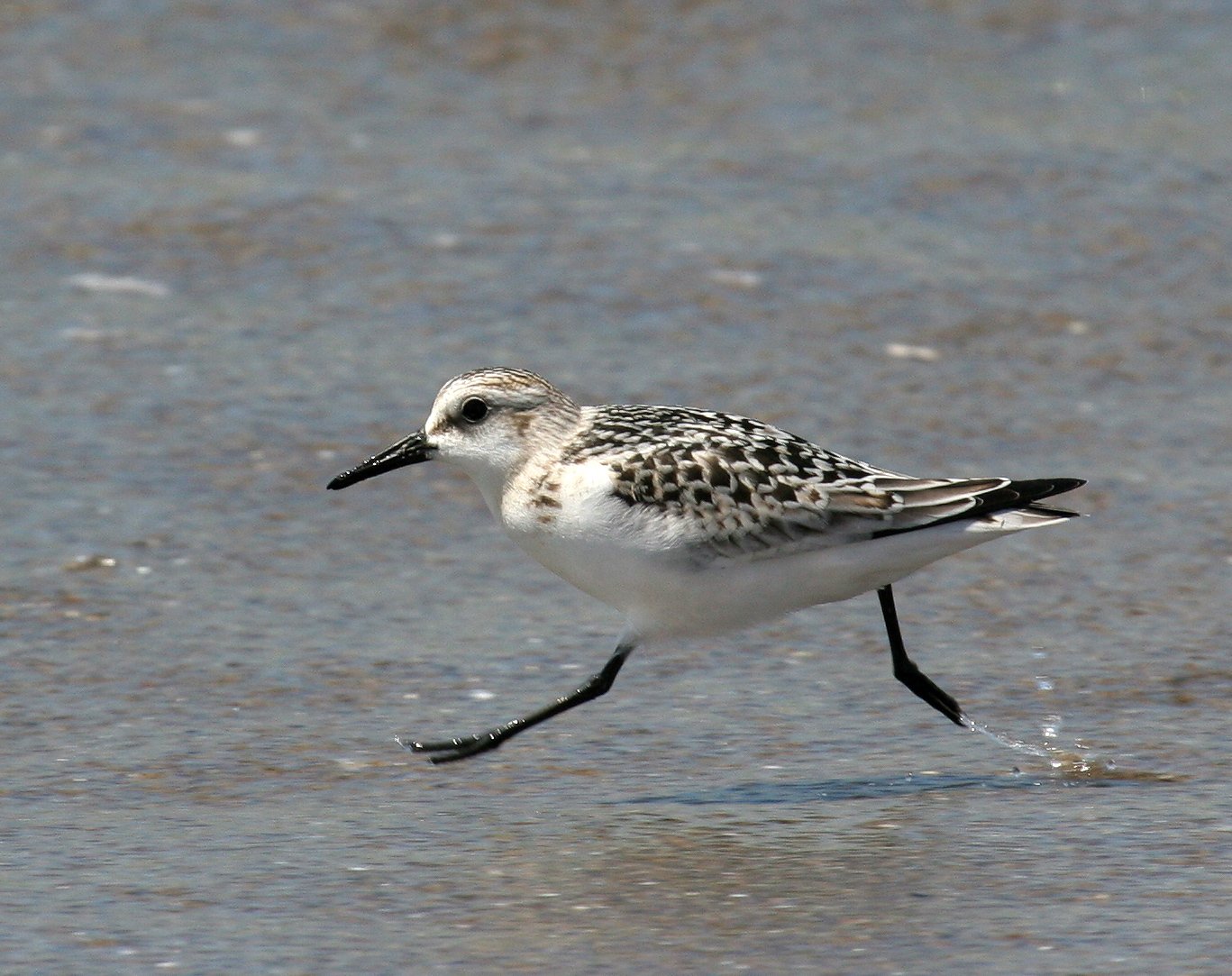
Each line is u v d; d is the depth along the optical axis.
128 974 7.33
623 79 22.55
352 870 8.39
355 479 10.14
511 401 9.87
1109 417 15.49
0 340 16.08
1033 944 7.53
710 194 19.61
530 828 8.95
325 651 11.45
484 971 7.34
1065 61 23.31
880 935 7.64
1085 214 19.42
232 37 23.09
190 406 15.06
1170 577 12.66
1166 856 8.44
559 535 9.75
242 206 18.86
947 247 18.66
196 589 12.29
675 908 7.95
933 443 14.88
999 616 12.04
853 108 21.91
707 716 10.57
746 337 16.69
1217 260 18.56
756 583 9.58
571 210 19.08
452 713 10.61
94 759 9.84
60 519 13.19
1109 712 10.52
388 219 18.72
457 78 22.42
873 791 9.43
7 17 23.17
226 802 9.27
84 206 18.75
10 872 8.33
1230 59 23.31
